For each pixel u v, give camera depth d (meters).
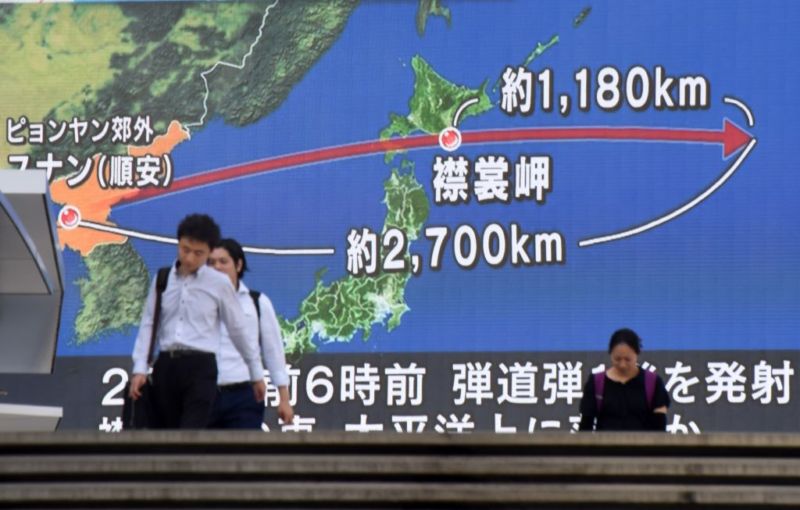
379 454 10.69
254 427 13.25
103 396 20.00
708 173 19.72
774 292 19.53
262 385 12.75
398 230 19.95
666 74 19.84
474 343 19.70
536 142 19.91
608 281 19.67
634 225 19.73
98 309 20.16
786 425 19.36
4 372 18.03
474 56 20.08
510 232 19.83
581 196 19.80
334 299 19.91
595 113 19.88
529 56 20.02
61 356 20.08
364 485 10.41
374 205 20.02
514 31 20.05
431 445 10.68
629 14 19.92
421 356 19.73
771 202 19.64
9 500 10.33
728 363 19.47
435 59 20.11
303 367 19.81
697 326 19.55
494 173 19.91
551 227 19.80
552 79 19.97
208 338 12.38
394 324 19.81
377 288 19.88
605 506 10.31
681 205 19.70
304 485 10.41
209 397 12.31
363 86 20.16
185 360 12.30
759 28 19.80
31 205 15.91
